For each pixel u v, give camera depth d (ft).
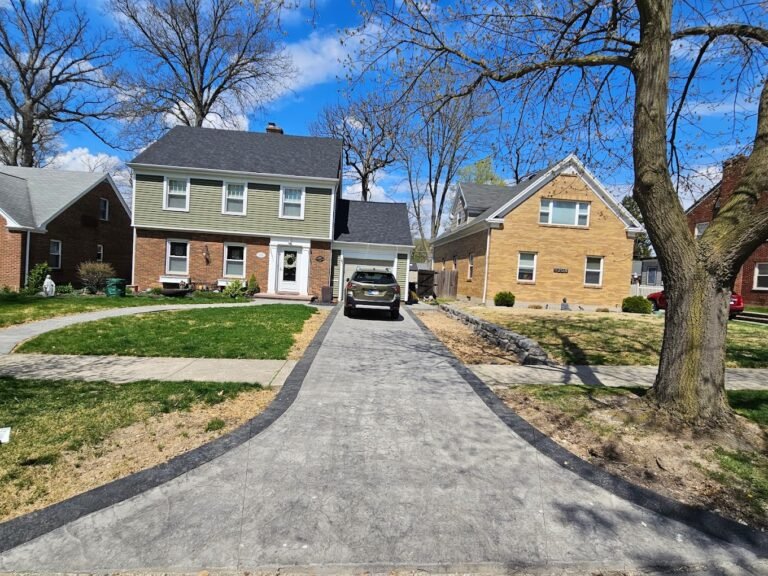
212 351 25.57
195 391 17.71
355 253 66.59
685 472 12.38
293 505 10.14
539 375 22.94
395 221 72.33
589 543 9.27
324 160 68.23
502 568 8.51
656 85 15.10
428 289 85.66
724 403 15.23
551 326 39.29
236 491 10.64
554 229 66.95
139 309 42.32
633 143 15.84
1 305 41.29
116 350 25.17
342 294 66.44
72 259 70.49
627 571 8.58
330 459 12.51
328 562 8.39
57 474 11.10
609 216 67.41
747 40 19.63
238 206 63.98
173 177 62.64
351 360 24.90
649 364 26.27
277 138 72.84
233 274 64.28
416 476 11.71
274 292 64.64
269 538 8.98
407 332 36.40
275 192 64.03
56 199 68.85
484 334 34.86
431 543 9.04
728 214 14.62
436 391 19.33
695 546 9.30
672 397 15.42
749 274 73.67
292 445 13.34
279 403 16.84
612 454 13.39
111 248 81.82
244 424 14.71
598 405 17.20
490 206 81.76
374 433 14.49
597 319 45.50
